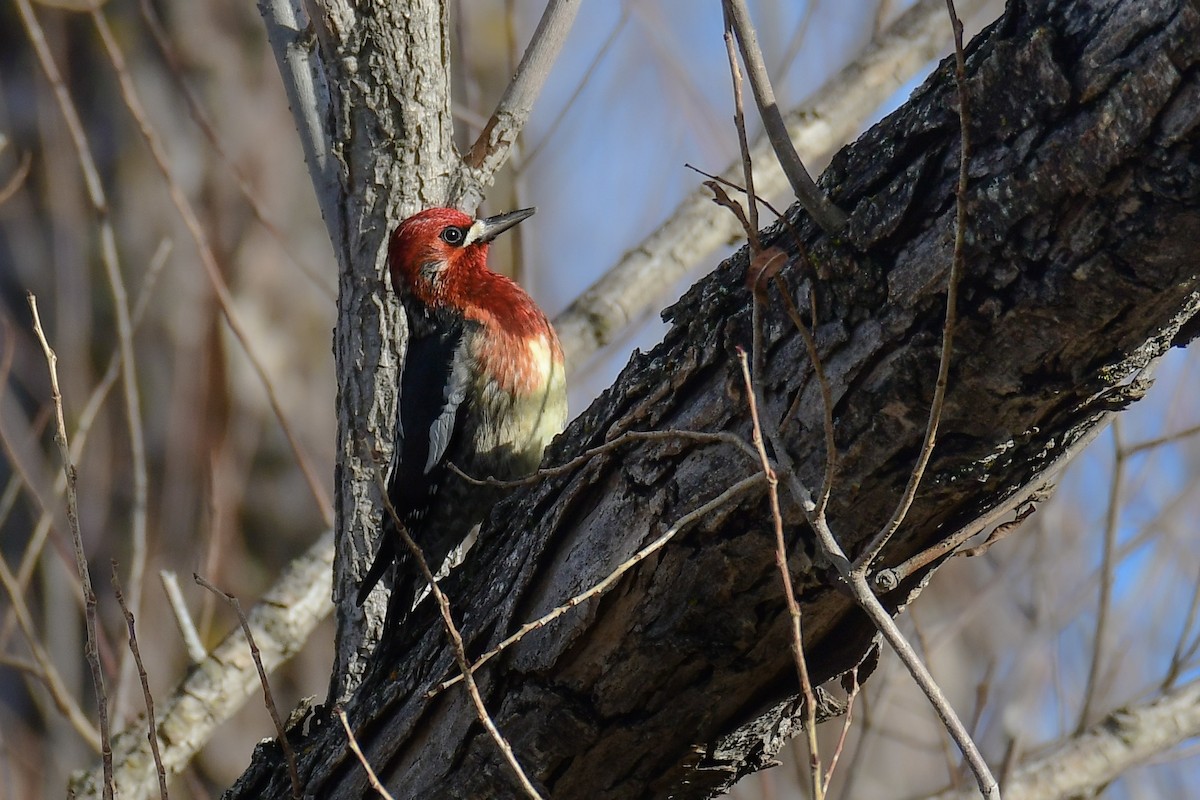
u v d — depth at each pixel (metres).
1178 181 4.38
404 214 8.28
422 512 10.20
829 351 5.25
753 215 5.09
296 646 9.68
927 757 14.13
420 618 7.04
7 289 13.33
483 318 10.26
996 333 4.86
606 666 5.96
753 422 5.01
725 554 5.57
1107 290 4.62
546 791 6.27
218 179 13.80
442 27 8.32
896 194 5.05
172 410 13.15
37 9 13.91
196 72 13.95
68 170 13.60
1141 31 4.40
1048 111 4.64
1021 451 5.14
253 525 13.27
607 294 11.10
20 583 9.66
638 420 5.95
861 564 4.80
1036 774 9.45
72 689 12.12
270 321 13.80
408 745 6.59
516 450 10.23
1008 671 11.65
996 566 11.71
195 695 9.28
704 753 6.20
